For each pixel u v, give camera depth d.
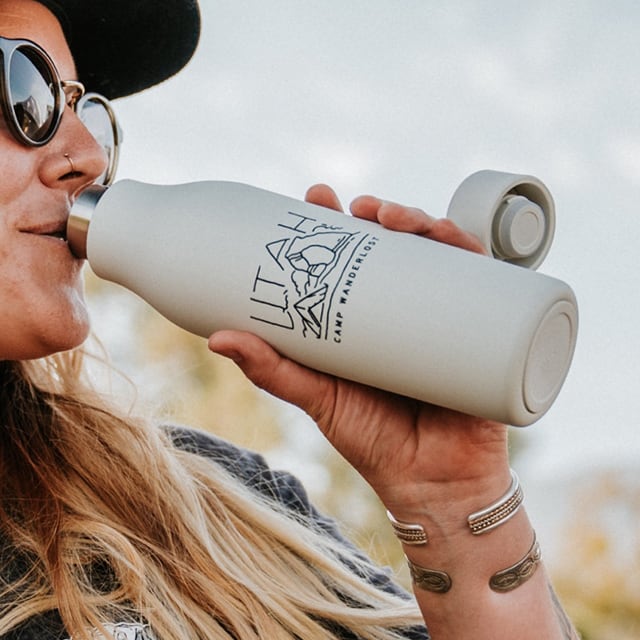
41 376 1.35
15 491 1.22
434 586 1.10
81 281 1.13
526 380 0.90
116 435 1.31
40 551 1.13
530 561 1.11
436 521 1.09
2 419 1.28
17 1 1.17
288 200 1.01
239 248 0.97
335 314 0.93
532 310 0.89
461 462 1.08
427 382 0.92
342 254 0.94
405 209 0.97
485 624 1.09
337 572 1.29
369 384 0.97
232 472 1.40
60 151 1.10
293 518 1.38
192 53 1.39
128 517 1.24
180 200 1.01
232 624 1.17
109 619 1.08
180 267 0.98
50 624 1.08
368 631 1.25
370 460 1.09
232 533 1.28
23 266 1.07
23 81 1.05
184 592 1.17
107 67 1.37
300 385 1.03
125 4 1.28
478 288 0.91
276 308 0.96
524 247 1.10
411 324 0.91
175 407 1.66
